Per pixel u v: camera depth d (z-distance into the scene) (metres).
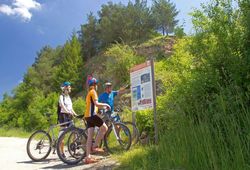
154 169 5.89
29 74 65.12
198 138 5.30
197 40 6.48
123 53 33.88
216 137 5.08
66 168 7.61
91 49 62.84
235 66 5.73
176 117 6.24
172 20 55.81
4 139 16.31
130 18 55.06
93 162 7.80
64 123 9.21
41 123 33.50
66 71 55.22
